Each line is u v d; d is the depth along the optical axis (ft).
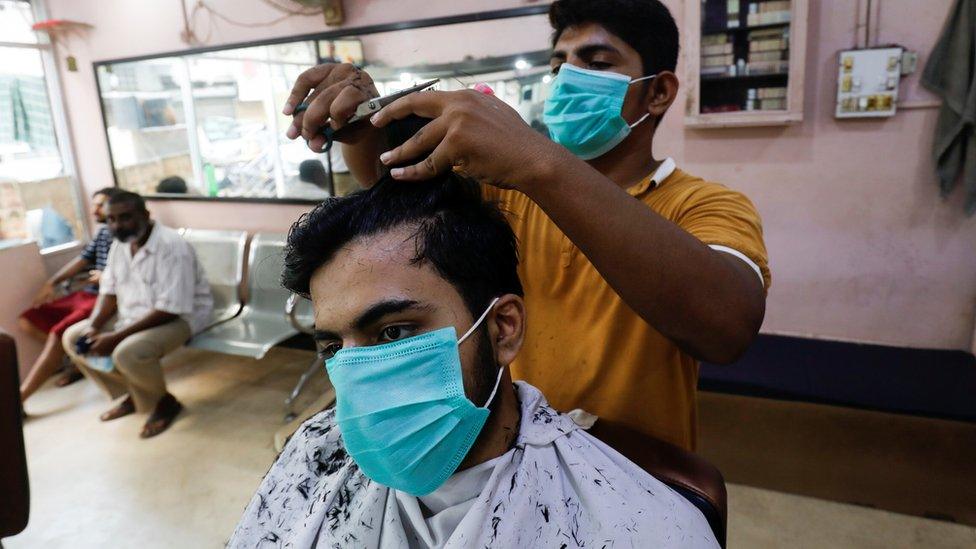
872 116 7.09
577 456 2.31
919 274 7.44
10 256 10.39
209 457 8.00
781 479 6.71
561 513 2.19
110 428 8.87
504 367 2.25
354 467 2.55
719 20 7.27
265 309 10.36
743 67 7.36
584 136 3.26
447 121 1.66
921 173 7.14
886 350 7.59
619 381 2.97
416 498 2.36
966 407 6.25
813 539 5.95
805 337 8.09
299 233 2.06
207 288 9.84
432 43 8.96
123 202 8.77
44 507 7.08
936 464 6.18
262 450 8.13
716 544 2.22
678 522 2.15
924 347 7.61
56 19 11.51
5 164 11.18
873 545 5.83
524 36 8.38
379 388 2.04
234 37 10.34
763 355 7.57
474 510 2.13
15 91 11.27
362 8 9.34
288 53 9.92
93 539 6.54
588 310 3.02
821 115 7.37
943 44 6.65
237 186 10.95
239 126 10.64
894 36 6.92
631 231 1.75
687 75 7.47
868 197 7.43
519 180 1.70
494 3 8.50
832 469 6.53
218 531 6.60
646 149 3.41
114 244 9.53
